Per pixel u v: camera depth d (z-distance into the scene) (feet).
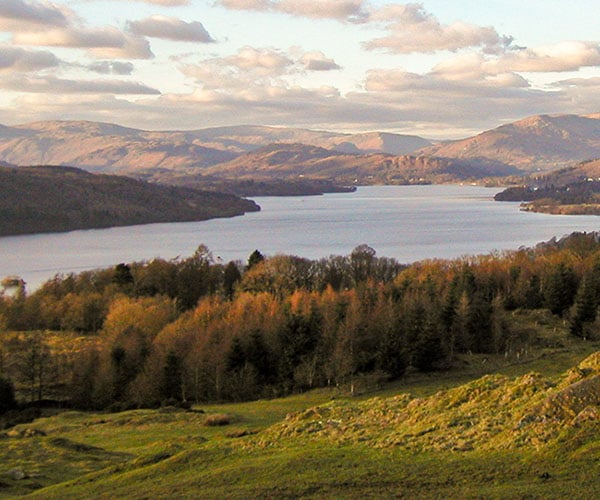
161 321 310.45
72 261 631.97
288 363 249.55
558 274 330.75
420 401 130.62
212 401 236.22
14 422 209.36
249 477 93.76
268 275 397.39
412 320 264.31
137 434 165.07
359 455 99.04
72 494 100.68
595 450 84.94
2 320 337.72
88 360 256.11
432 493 81.25
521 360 252.83
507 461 87.97
